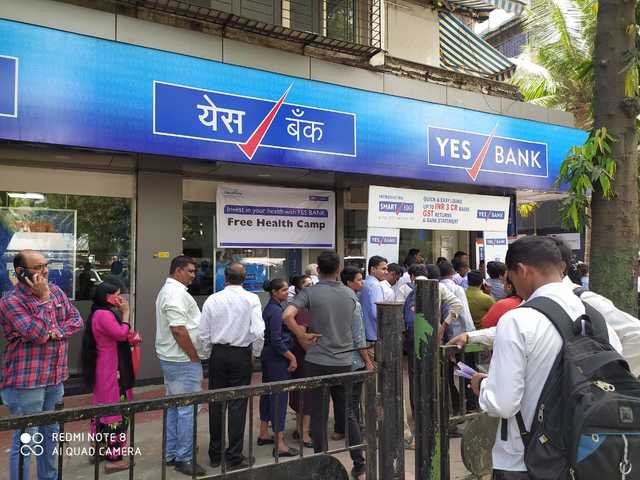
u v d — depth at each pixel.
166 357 4.04
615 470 1.45
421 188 8.98
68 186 6.28
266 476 2.28
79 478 3.79
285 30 6.43
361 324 4.21
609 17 3.06
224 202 7.34
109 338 4.00
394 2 9.06
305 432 4.68
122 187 6.59
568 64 12.94
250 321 4.07
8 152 5.70
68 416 1.88
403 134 7.36
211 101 5.82
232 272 4.14
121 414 1.97
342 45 6.96
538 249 1.86
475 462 2.62
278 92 6.30
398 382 2.51
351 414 3.63
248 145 6.05
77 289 6.36
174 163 6.48
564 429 1.56
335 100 6.76
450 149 7.85
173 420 4.02
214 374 4.06
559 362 1.64
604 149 2.98
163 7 5.77
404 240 10.12
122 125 5.28
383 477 2.49
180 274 4.14
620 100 3.01
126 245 6.68
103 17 5.40
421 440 2.32
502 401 1.66
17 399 3.19
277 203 7.79
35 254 3.25
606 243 3.00
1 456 4.24
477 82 8.89
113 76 5.24
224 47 6.17
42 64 4.87
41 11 5.07
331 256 3.96
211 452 4.06
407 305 5.05
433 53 9.56
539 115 9.22
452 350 2.35
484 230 8.34
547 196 10.77
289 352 4.41
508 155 8.53
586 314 1.70
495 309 3.84
